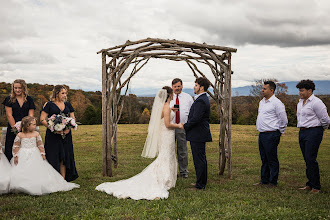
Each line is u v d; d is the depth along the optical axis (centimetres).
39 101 2583
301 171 645
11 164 454
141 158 842
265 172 511
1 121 2052
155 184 454
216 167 694
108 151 582
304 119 460
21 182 423
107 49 571
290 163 762
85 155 921
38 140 459
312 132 451
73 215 337
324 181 533
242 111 2908
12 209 359
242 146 1198
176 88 557
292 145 1234
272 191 462
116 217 329
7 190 425
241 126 2225
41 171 442
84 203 386
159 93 480
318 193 443
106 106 584
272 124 485
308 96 455
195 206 369
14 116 491
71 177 510
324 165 747
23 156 441
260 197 423
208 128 464
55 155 479
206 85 464
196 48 550
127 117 2888
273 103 485
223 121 564
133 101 2989
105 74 580
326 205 379
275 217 329
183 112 579
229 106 565
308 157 455
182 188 475
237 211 353
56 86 501
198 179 468
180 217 332
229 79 562
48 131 484
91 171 630
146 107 3019
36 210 355
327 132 1797
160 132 481
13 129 450
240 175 601
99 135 1628
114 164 680
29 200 394
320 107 441
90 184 507
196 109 449
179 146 570
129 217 331
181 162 573
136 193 426
